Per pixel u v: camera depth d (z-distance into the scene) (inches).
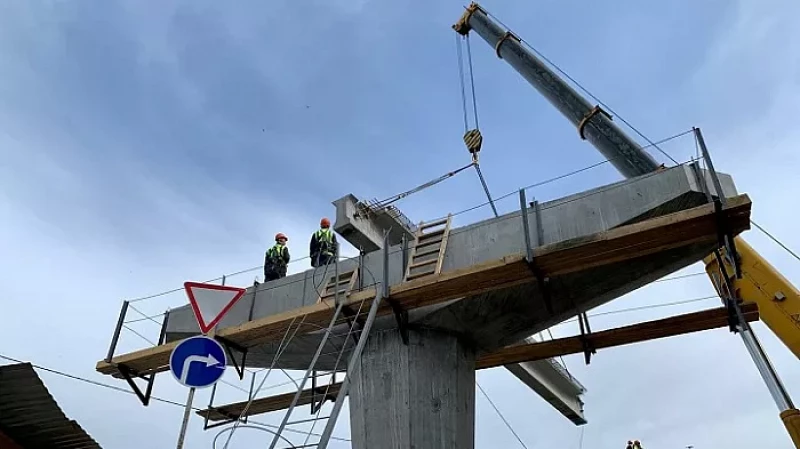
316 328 518.3
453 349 516.1
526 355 585.0
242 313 584.1
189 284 320.2
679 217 392.5
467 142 860.0
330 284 552.7
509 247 494.0
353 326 478.9
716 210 384.5
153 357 533.6
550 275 449.4
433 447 470.3
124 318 569.3
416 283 461.7
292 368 609.6
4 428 291.3
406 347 502.3
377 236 695.7
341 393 377.1
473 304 500.7
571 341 561.0
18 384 257.9
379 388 496.4
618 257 430.3
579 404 797.2
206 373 290.2
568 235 470.9
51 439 305.0
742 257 523.2
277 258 663.8
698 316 518.0
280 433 341.1
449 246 521.7
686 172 442.3
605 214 465.4
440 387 494.9
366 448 480.1
